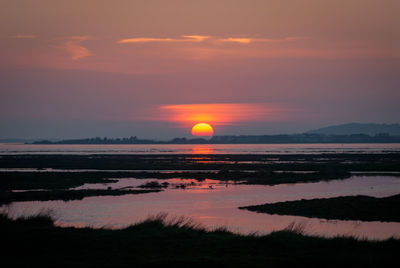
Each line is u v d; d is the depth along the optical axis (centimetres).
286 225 3531
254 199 5412
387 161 14650
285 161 15125
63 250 1945
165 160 15812
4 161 14700
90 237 2208
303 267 1759
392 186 7000
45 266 1678
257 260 1842
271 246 2136
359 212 4053
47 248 1970
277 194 5947
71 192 5947
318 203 4478
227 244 2156
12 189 6612
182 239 2259
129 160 15650
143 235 2312
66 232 2327
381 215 3941
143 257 1862
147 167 11856
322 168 11131
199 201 5234
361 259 1872
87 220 3847
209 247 2089
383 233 3209
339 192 6147
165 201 5234
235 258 1873
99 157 18312
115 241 2142
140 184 7475
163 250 2003
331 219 3844
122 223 3691
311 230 3334
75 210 4503
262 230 3294
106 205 4891
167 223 2864
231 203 5034
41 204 4991
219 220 3803
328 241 2244
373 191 6272
